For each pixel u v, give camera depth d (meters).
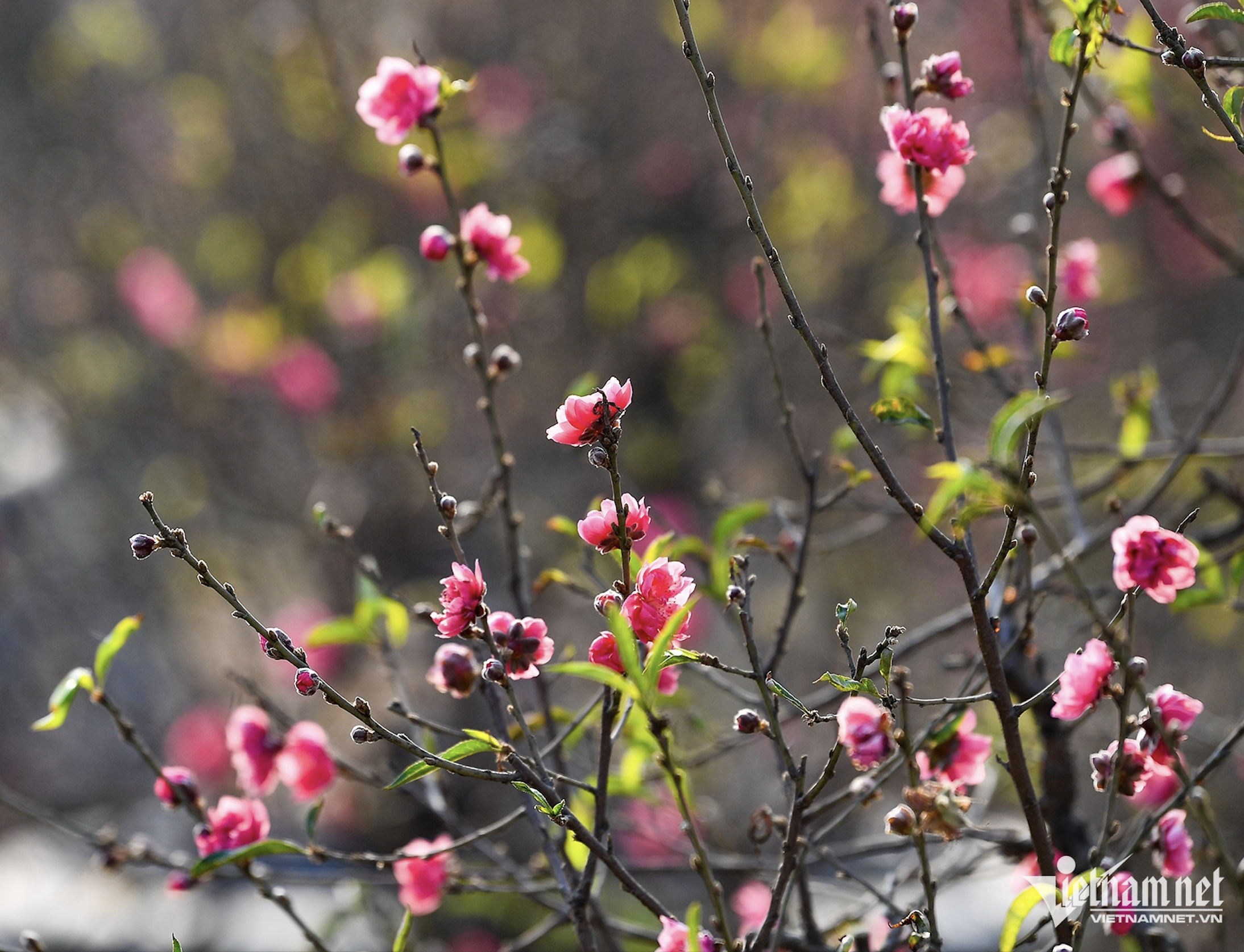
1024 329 3.04
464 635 1.74
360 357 6.18
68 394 7.08
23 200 7.38
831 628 6.01
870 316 6.35
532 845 4.44
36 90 7.32
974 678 2.18
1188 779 1.77
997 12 7.47
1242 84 2.53
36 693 7.18
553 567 5.80
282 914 4.55
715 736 2.77
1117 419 5.96
